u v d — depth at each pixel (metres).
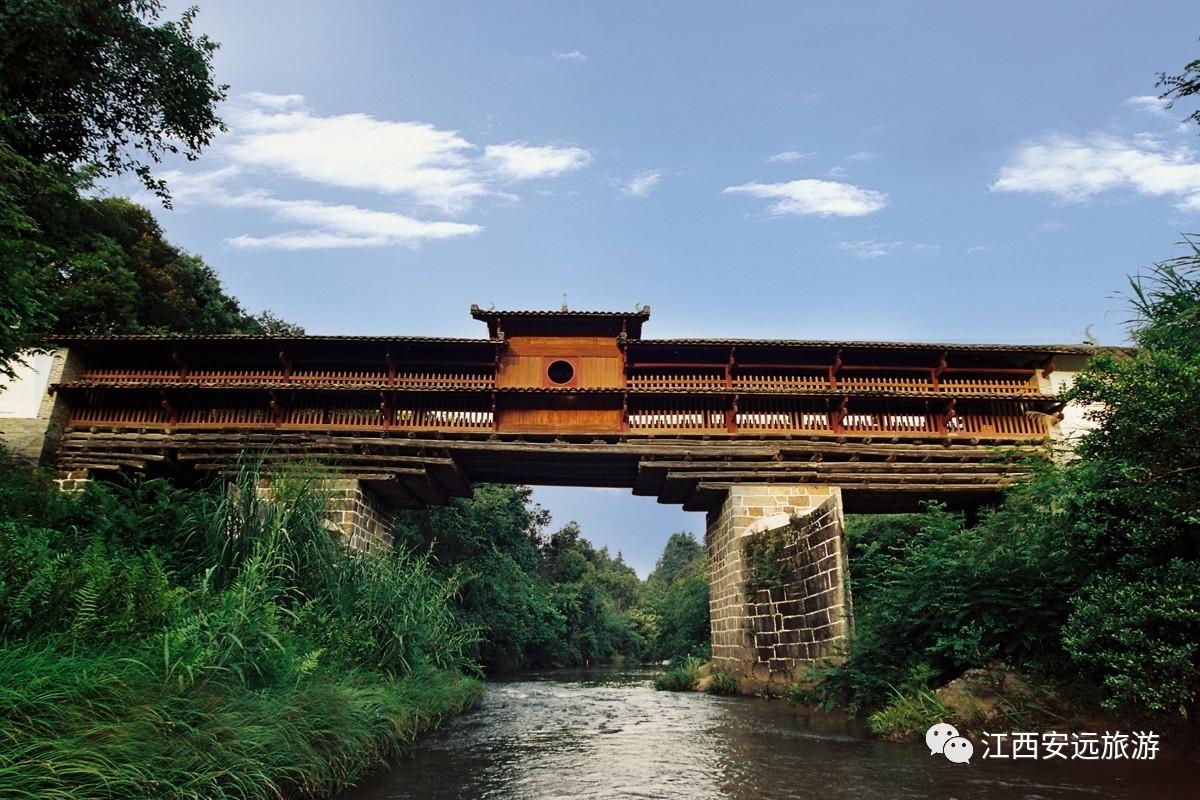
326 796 5.91
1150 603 6.64
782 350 18.81
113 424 18.08
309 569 10.05
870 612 11.80
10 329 9.90
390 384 18.28
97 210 22.73
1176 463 6.68
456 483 19.45
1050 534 8.29
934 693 8.84
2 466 13.53
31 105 13.45
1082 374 7.30
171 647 5.60
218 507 9.62
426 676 11.27
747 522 17.97
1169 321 7.39
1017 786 6.07
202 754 4.75
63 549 8.41
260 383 18.00
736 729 10.03
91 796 3.96
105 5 13.38
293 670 7.02
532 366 19.08
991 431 18.59
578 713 12.23
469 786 6.35
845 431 18.58
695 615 27.34
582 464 19.05
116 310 22.50
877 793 5.97
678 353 19.08
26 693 4.29
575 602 43.84
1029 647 8.55
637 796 5.95
